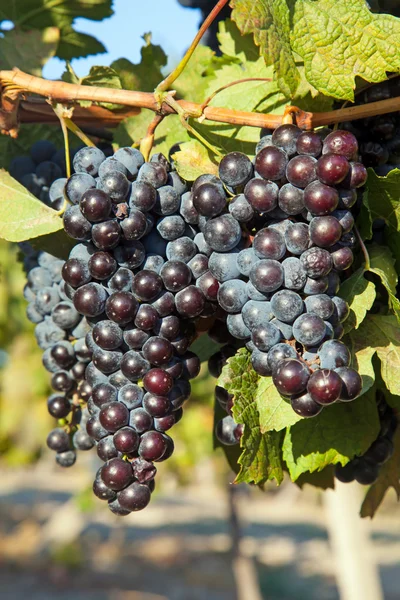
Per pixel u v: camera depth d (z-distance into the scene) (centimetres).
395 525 702
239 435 62
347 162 55
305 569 541
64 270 58
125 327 58
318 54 61
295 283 55
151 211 58
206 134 66
